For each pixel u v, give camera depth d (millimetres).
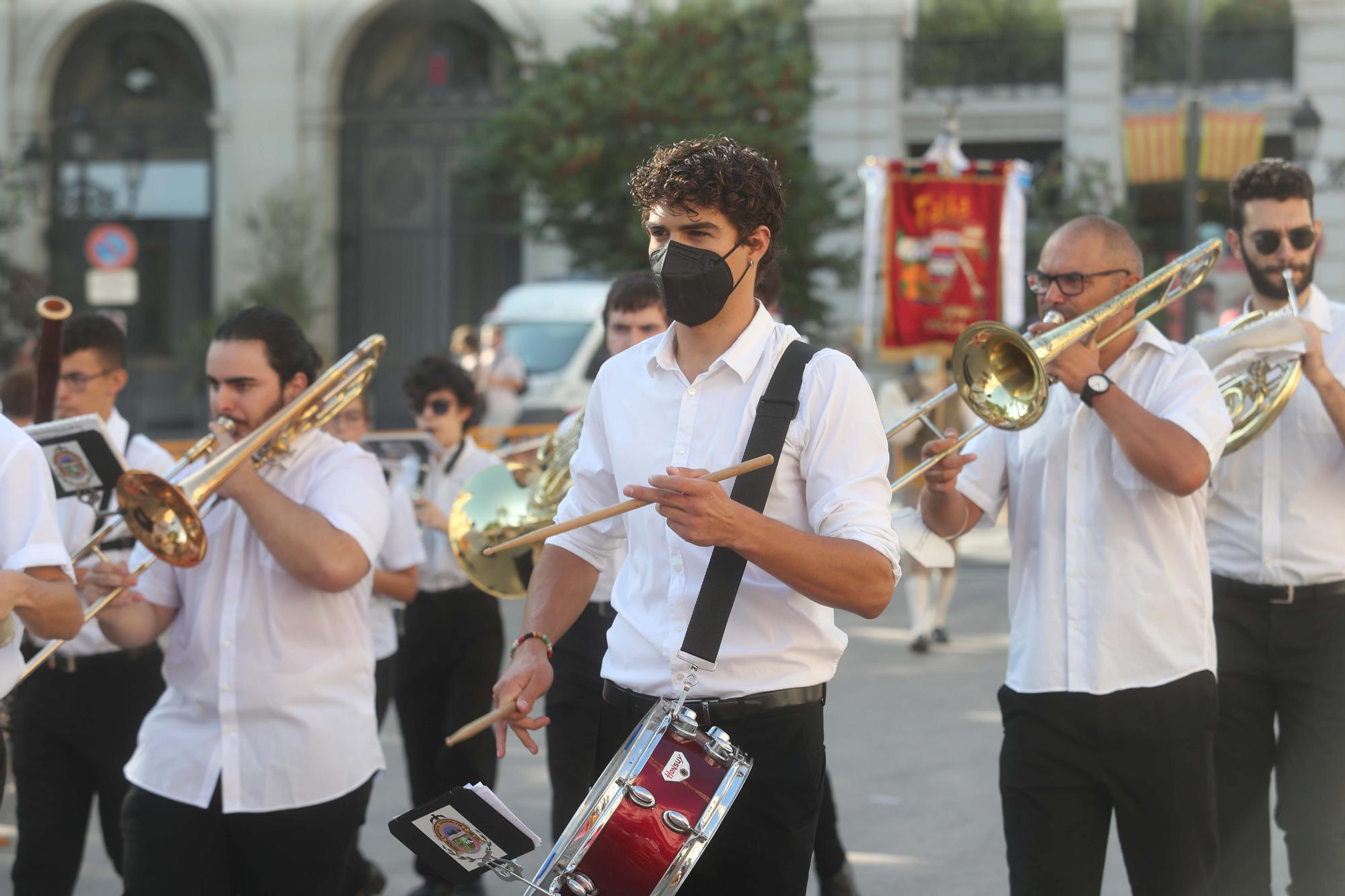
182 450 16250
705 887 3414
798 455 3312
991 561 15906
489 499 5910
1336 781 5031
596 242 23922
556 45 29219
